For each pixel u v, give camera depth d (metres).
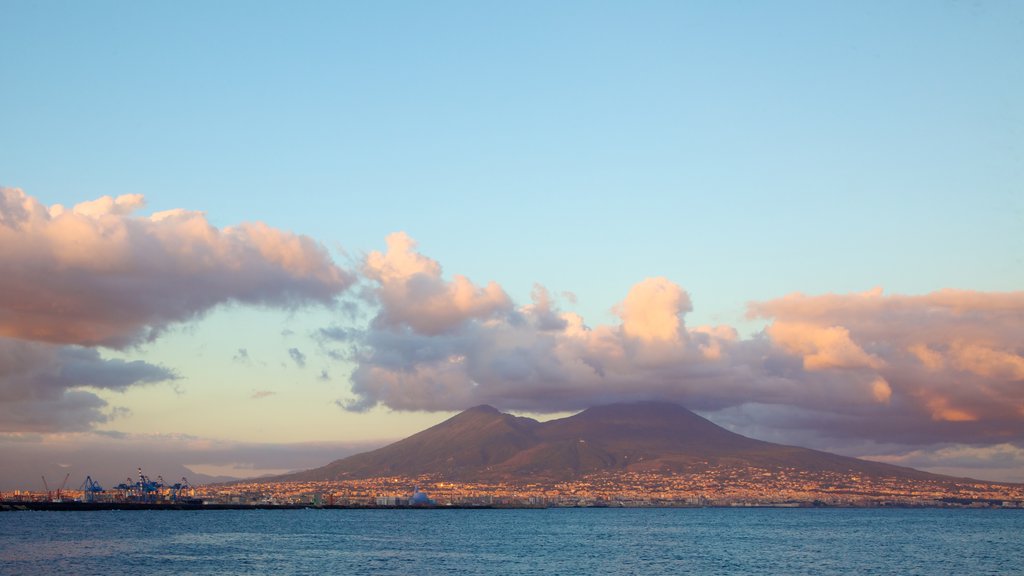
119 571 150.12
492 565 175.62
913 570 171.62
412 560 183.75
